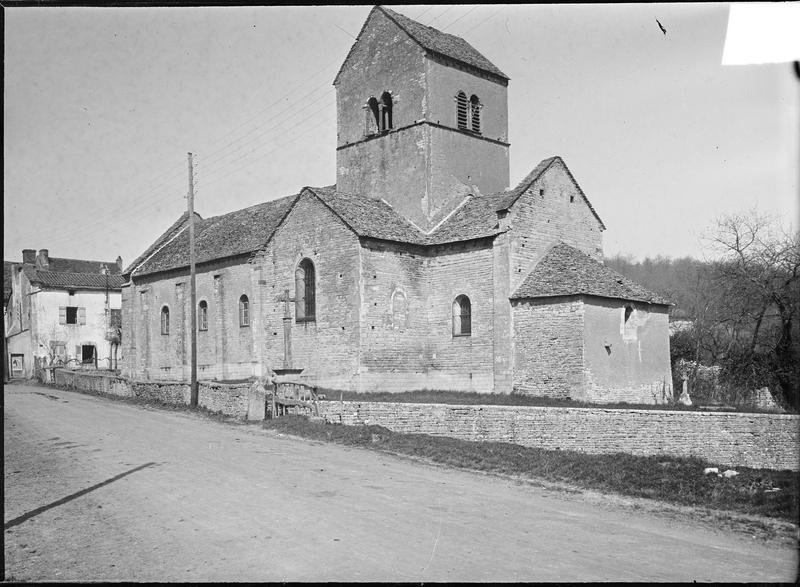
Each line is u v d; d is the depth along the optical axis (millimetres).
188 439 21516
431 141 36938
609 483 15031
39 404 34375
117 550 9797
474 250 33688
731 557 9633
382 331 33750
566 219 35188
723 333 44469
